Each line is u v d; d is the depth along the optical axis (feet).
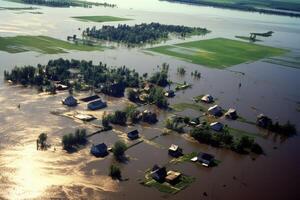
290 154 479.41
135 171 400.47
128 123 510.58
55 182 370.32
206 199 369.09
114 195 358.84
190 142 478.59
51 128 471.62
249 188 396.16
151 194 365.61
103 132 477.36
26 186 361.30
